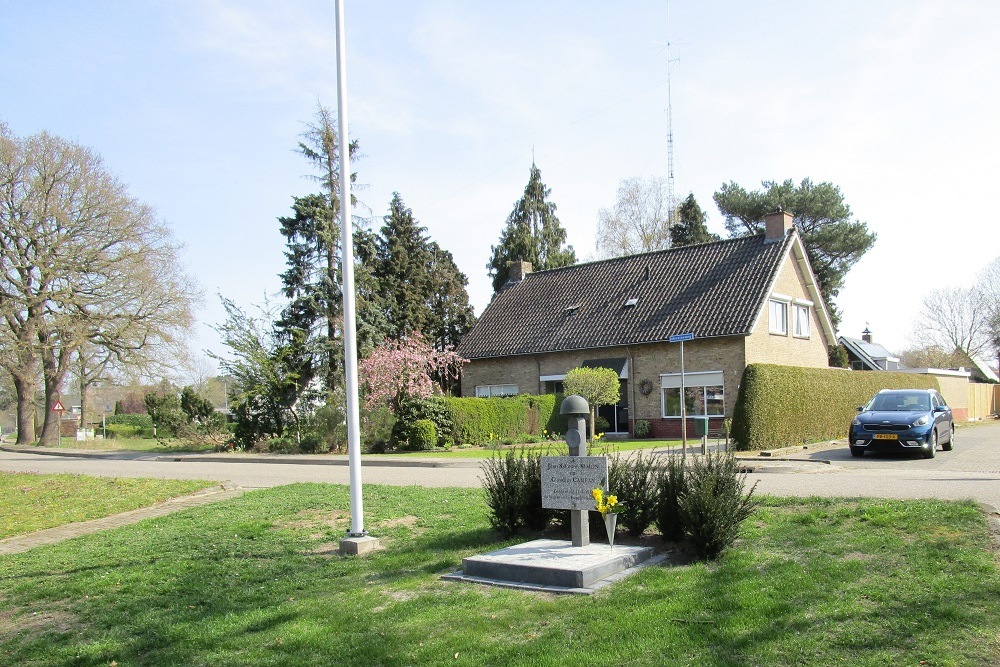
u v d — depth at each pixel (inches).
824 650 187.0
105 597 301.0
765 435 857.5
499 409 1128.8
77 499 605.9
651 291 1300.4
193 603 284.8
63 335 1469.0
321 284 1288.1
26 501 617.0
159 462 1060.5
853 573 245.0
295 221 1316.4
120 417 2411.4
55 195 1419.8
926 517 309.3
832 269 1924.2
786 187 1953.7
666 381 1181.1
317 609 261.0
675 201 2116.1
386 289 1646.2
